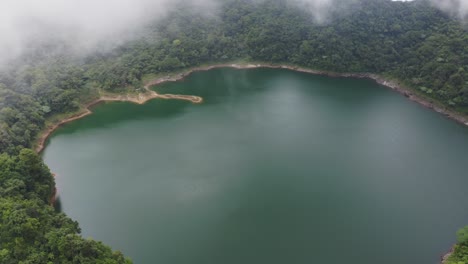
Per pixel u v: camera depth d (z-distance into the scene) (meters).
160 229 111.25
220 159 145.12
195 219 115.06
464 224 113.81
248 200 123.12
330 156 147.50
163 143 156.75
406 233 109.94
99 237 108.12
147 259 100.88
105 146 155.12
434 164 142.88
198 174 136.00
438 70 188.62
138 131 166.75
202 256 102.12
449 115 177.00
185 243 106.31
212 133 164.00
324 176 135.25
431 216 116.62
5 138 133.38
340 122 173.38
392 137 161.25
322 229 111.38
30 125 155.12
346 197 124.50
